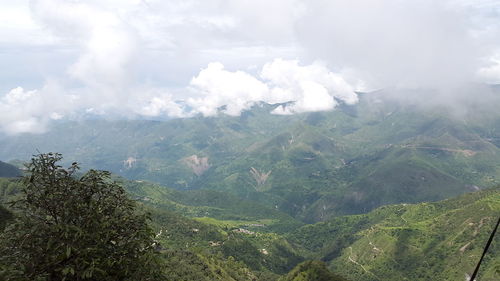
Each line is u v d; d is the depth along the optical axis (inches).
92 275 821.2
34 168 860.0
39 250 813.2
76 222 871.1
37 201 853.2
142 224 925.2
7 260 793.6
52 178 873.5
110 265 811.4
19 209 868.6
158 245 941.8
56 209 861.8
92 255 824.9
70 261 820.6
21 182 860.6
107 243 876.6
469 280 450.6
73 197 868.0
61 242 800.3
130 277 836.0
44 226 816.3
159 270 891.4
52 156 899.4
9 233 820.0
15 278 740.0
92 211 870.4
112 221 878.4
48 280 797.9
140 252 879.1
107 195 929.5
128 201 944.9
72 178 903.7
